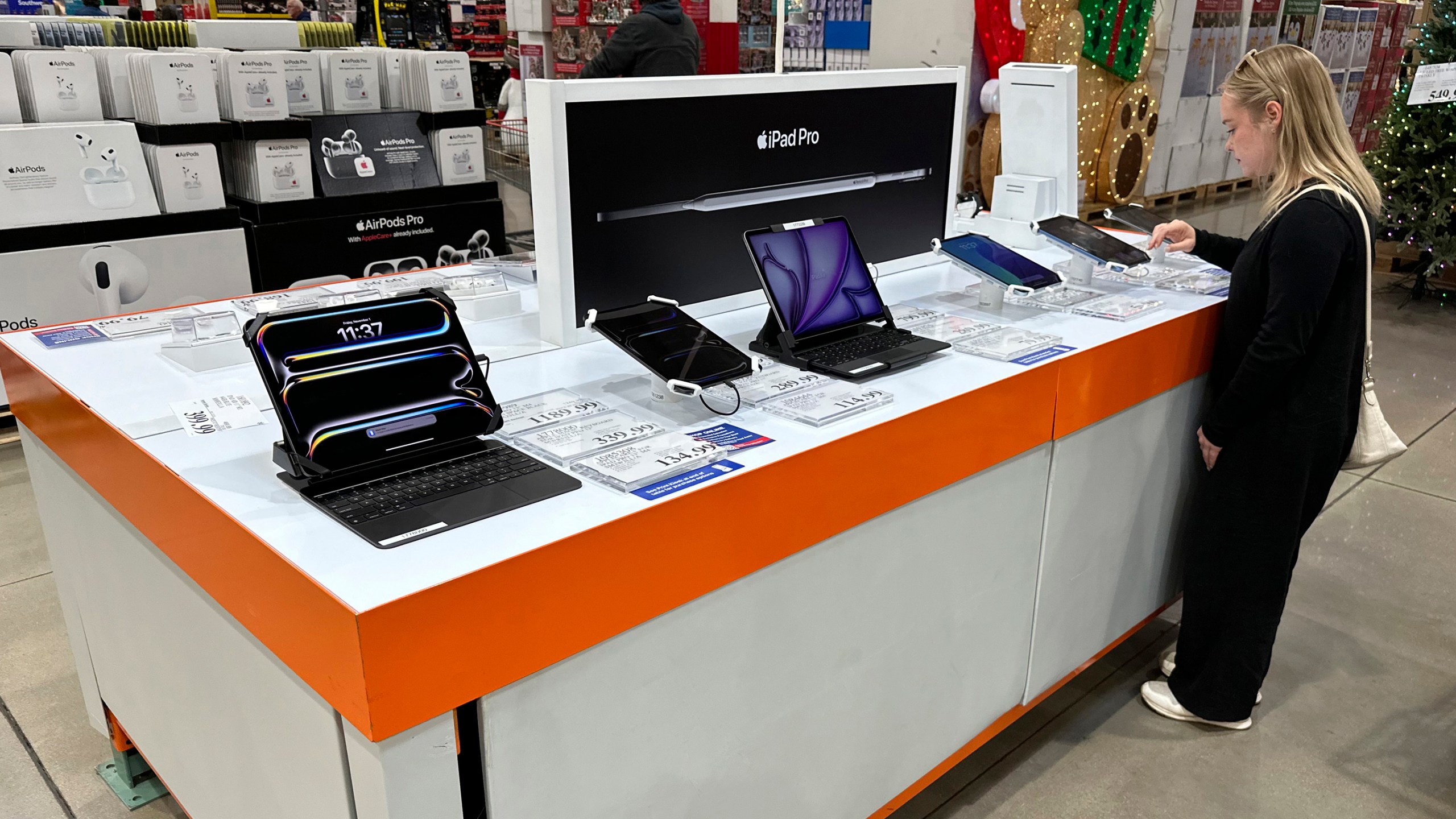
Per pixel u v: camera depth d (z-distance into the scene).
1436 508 3.43
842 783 1.70
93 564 1.78
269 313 1.27
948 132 2.47
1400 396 4.49
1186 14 7.28
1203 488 2.17
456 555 1.08
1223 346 2.24
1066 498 1.98
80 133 3.49
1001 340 1.91
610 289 1.89
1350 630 2.72
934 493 1.65
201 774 1.61
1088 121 6.38
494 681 1.10
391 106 4.49
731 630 1.38
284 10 7.10
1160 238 2.51
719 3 6.82
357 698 1.01
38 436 1.84
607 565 1.18
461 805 1.16
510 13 7.78
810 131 2.11
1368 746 2.25
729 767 1.46
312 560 1.07
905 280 2.44
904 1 5.82
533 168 1.75
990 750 2.23
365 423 1.28
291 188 4.00
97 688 2.02
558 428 1.44
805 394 1.60
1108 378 1.95
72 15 6.40
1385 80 10.72
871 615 1.62
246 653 1.27
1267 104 1.94
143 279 3.66
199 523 1.25
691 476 1.30
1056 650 2.14
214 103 3.80
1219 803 2.06
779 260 1.78
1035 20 5.71
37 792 2.07
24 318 3.46
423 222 4.36
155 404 1.57
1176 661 2.33
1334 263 1.84
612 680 1.24
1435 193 5.86
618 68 4.91
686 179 1.92
